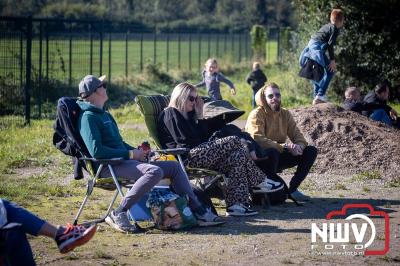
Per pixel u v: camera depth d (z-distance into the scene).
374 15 37.31
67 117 14.09
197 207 14.28
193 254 12.28
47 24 37.25
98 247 12.71
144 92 46.16
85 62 52.91
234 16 106.25
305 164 16.56
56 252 12.41
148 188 13.71
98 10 87.06
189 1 106.31
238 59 72.25
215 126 16.31
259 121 16.55
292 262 11.84
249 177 15.28
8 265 9.98
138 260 11.92
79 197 17.08
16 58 35.25
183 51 80.81
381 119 22.25
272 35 76.38
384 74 37.44
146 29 65.56
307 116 21.00
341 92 38.06
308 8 38.91
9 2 77.31
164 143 15.42
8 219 10.25
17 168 21.00
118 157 13.87
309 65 26.22
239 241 13.13
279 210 15.71
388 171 19.25
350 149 19.98
